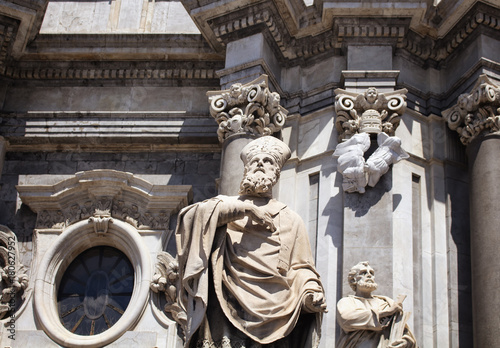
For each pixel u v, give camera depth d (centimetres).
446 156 1641
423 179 1623
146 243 1714
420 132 1662
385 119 1611
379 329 1365
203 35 1770
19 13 1756
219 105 1645
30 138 1817
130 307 1664
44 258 1706
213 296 1148
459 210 1605
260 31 1695
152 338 1622
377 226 1524
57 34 1845
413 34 1708
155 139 1798
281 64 1758
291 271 1183
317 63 1739
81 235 1733
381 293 1473
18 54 1848
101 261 1742
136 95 1842
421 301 1521
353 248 1512
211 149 1797
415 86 1703
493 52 1645
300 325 1166
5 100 1853
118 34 1841
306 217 1611
